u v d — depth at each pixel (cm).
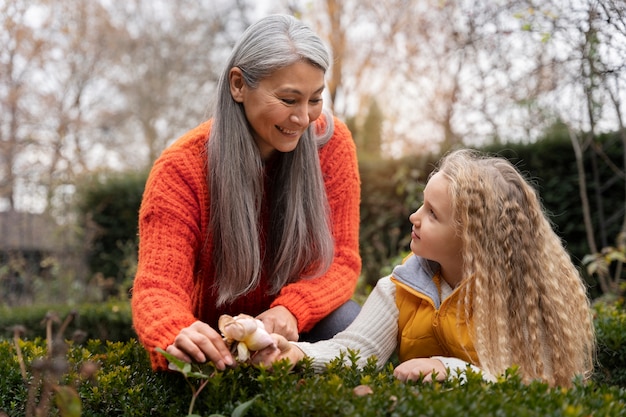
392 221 649
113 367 184
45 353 198
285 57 179
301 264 211
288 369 147
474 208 185
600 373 238
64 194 839
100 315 471
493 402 118
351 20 1034
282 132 188
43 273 839
